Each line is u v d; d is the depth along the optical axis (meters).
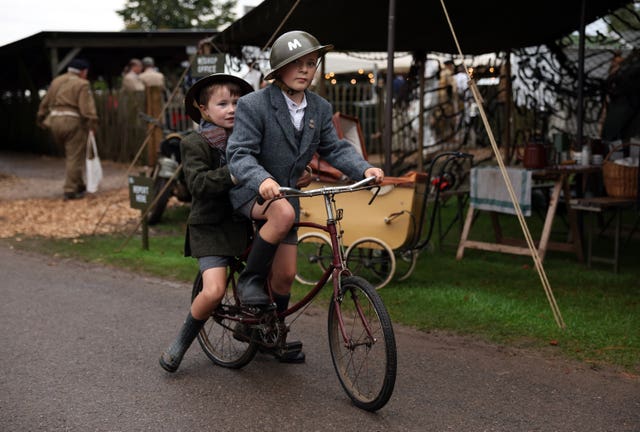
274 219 3.44
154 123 8.45
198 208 3.70
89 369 4.02
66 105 10.38
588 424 3.26
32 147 18.42
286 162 3.53
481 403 3.50
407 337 4.52
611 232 7.46
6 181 12.70
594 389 3.66
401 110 11.26
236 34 7.41
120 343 4.47
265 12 6.86
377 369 3.34
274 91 3.49
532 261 6.76
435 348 4.30
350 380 3.53
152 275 6.35
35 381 3.85
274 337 3.74
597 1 7.29
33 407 3.51
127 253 7.16
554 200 6.39
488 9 7.12
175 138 8.68
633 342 4.32
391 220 5.52
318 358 4.17
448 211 9.48
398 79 15.35
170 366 3.89
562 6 7.27
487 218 9.02
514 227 8.41
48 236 8.09
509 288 5.69
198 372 3.97
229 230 3.71
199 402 3.55
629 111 8.20
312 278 6.04
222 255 3.67
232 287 3.93
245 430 3.23
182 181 8.70
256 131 3.43
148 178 7.23
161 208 8.66
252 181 3.22
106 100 16.09
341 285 3.46
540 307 5.11
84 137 10.63
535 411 3.40
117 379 3.87
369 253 5.79
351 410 3.43
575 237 6.68
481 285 5.80
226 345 4.22
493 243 7.31
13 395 3.66
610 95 8.41
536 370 3.92
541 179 6.58
